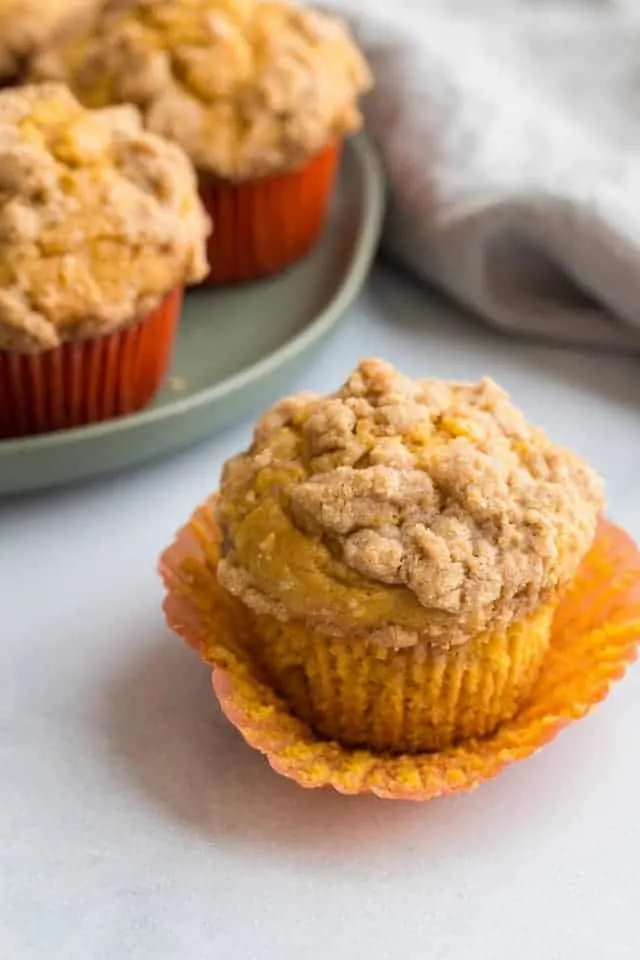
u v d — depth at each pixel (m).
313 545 0.44
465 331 0.58
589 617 0.47
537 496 0.44
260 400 0.53
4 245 0.50
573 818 0.45
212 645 0.46
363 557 0.43
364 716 0.45
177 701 0.47
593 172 0.58
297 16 0.58
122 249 0.51
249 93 0.56
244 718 0.45
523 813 0.45
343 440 0.44
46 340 0.50
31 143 0.51
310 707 0.45
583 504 0.45
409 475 0.44
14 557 0.50
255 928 0.43
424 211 0.58
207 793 0.45
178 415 0.51
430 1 0.64
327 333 0.54
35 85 0.55
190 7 0.57
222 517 0.45
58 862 0.44
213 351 0.56
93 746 0.46
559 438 0.54
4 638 0.48
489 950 0.42
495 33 0.63
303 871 0.44
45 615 0.49
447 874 0.44
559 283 0.57
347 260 0.59
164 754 0.46
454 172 0.58
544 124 0.59
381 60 0.61
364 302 0.59
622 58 0.62
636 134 0.60
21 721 0.46
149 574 0.50
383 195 0.59
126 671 0.48
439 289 0.59
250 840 0.44
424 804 0.45
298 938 0.43
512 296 0.57
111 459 0.51
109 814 0.45
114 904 0.43
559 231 0.55
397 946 0.43
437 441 0.45
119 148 0.52
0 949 0.42
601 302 0.56
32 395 0.52
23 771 0.46
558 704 0.45
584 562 0.48
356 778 0.44
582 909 0.43
